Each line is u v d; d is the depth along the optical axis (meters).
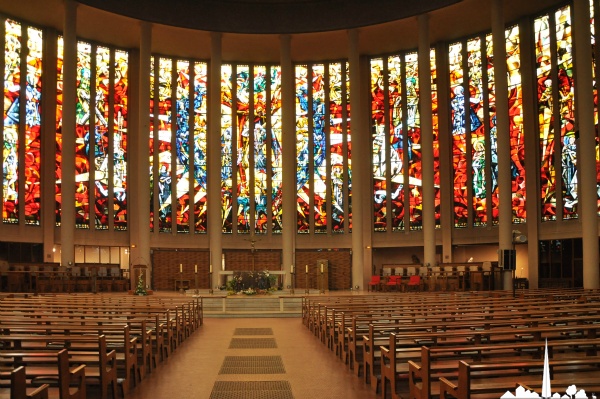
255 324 20.97
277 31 37.28
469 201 37.41
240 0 37.12
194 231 39.19
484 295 22.34
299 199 40.31
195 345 15.12
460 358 8.88
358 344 11.78
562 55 33.62
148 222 35.34
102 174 37.12
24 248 33.97
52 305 15.55
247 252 39.62
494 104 36.81
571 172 32.72
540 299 18.08
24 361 7.80
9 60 33.72
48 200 34.88
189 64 40.50
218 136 37.00
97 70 37.56
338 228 40.06
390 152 39.84
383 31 37.38
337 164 40.47
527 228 34.78
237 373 11.07
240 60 41.03
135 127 38.66
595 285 28.75
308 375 10.84
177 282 37.69
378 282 34.25
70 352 8.79
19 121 34.00
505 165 32.50
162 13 35.69
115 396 8.66
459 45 38.50
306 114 40.94
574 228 32.25
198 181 39.69
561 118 33.50
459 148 38.06
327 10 37.00
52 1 32.91
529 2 33.75
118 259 37.75
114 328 9.64
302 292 32.16
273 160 40.59
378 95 40.47
